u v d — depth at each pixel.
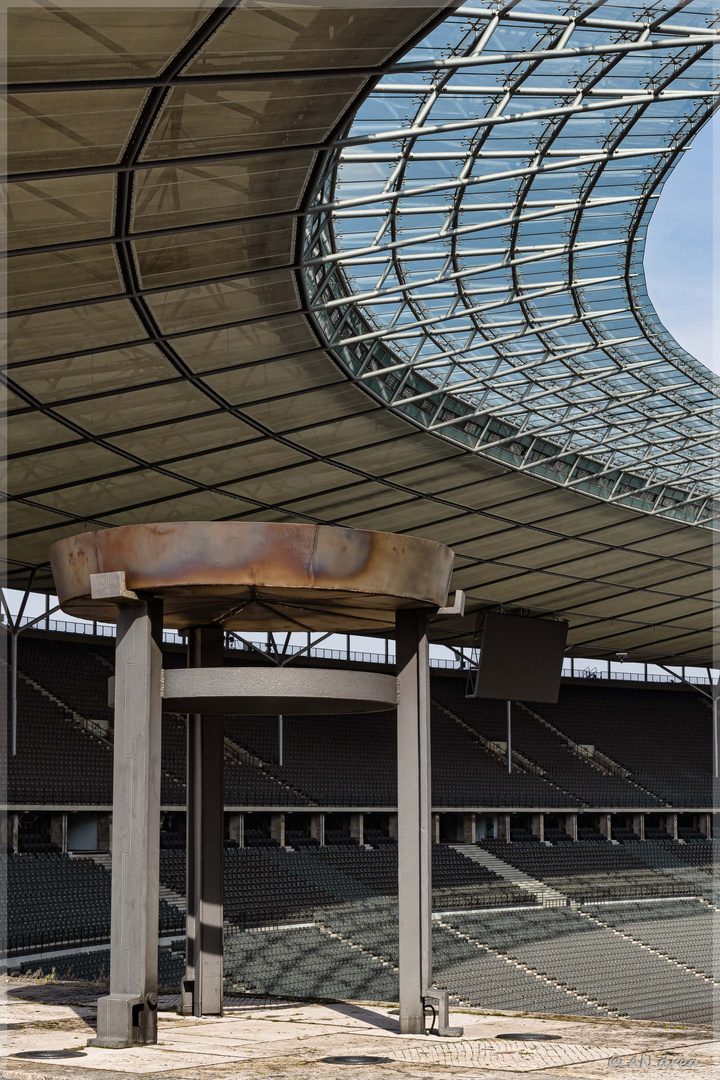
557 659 64.44
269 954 46.19
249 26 18.98
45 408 34.44
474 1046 14.45
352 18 19.38
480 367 41.53
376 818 65.69
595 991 49.41
